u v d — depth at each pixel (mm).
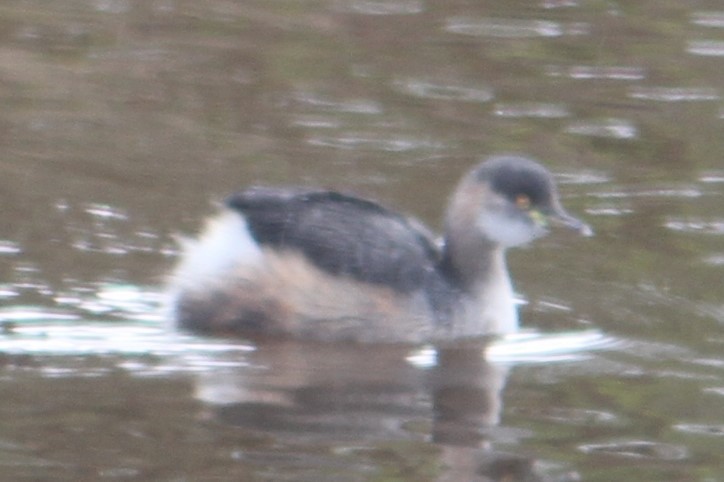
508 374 12492
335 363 12562
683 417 11641
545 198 13891
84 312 13281
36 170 16547
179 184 16453
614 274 14898
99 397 11562
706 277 14766
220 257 13297
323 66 20797
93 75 20000
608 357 12953
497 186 13758
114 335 12867
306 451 10719
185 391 11758
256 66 20688
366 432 11086
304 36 21938
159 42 21484
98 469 10328
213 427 11047
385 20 22734
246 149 17688
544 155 17953
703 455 10914
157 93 19484
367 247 13227
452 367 12594
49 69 20078
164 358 12453
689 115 19359
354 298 13062
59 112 18516
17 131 17766
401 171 17266
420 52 21453
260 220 13250
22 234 14789
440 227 15664
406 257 13383
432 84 20266
